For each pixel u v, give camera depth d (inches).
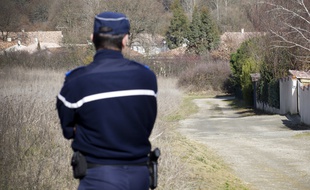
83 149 140.8
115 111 139.2
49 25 2389.3
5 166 271.1
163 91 1237.7
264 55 1374.3
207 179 381.1
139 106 141.3
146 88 143.4
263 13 1355.8
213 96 2143.2
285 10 1137.4
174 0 3203.7
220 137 780.6
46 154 315.6
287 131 854.5
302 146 649.6
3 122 313.4
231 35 2568.9
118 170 139.0
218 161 513.7
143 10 1953.7
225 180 400.8
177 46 3097.9
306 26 1169.4
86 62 1445.6
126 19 149.8
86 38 1684.3
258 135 803.4
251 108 1556.3
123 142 139.6
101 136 138.6
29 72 835.4
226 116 1306.6
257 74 1535.4
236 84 1904.5
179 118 1139.3
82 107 139.9
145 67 147.3
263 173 462.0
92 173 139.2
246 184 408.5
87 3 1802.4
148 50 2030.0
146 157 145.2
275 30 1236.5
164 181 313.3
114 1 1843.0
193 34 2854.3
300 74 1114.7
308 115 932.0
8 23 1769.2
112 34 146.1
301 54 1210.6
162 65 2031.3
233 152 595.8
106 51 145.9
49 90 538.0
